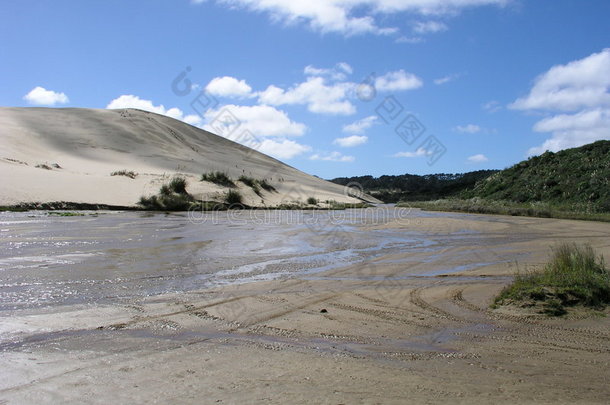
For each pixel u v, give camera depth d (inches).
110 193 1109.7
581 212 1302.9
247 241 597.6
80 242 526.9
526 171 1888.5
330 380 180.2
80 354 205.9
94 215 868.6
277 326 254.1
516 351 219.6
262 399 160.9
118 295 311.6
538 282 319.9
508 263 462.3
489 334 244.5
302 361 202.1
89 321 255.1
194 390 168.6
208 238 611.5
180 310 280.8
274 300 308.5
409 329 251.8
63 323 250.1
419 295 326.3
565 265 352.8
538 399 165.3
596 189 1471.5
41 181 1056.2
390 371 191.6
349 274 401.7
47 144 1798.7
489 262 470.6
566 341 234.4
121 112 2657.5
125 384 173.6
